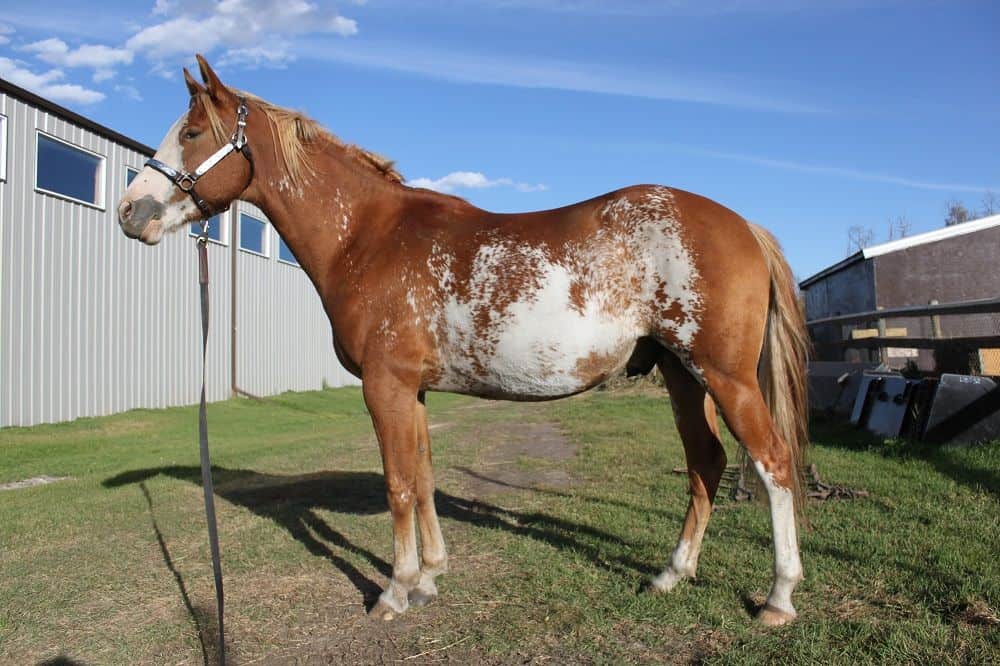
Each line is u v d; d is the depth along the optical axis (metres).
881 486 4.74
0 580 3.69
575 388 3.06
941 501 4.30
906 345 7.05
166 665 2.73
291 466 7.24
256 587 3.51
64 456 9.09
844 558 3.35
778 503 2.77
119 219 3.31
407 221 3.36
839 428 7.58
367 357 3.20
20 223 10.92
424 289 3.15
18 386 10.90
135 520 4.90
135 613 3.23
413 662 2.64
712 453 3.23
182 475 6.84
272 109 3.56
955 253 12.02
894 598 2.87
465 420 11.88
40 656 2.81
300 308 21.17
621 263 2.94
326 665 2.66
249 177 3.47
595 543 3.93
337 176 3.47
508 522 4.55
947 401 5.78
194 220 3.45
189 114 3.41
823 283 15.67
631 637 2.72
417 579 3.18
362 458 7.68
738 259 2.84
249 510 5.14
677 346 2.89
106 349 12.77
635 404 13.11
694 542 3.21
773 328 2.99
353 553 4.03
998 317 10.23
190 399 15.35
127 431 11.38
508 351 3.01
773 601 2.77
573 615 2.92
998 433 5.51
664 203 2.98
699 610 2.89
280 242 19.92
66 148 11.95
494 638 2.77
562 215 3.15
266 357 19.05
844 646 2.49
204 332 3.06
